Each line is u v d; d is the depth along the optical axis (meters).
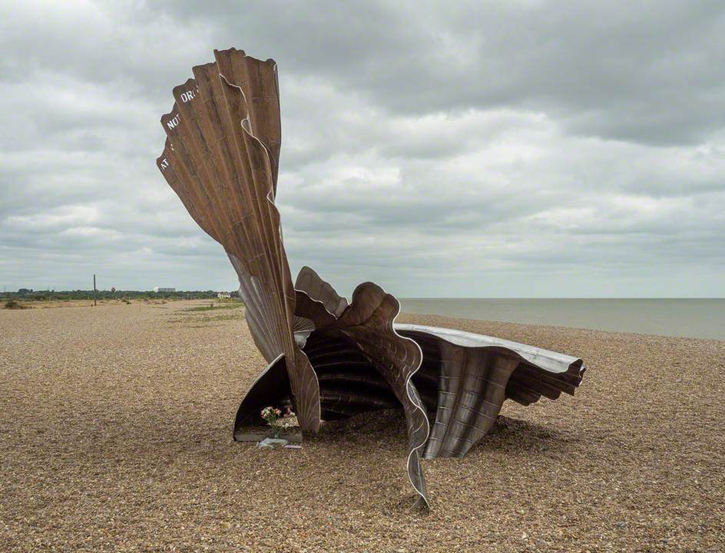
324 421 10.55
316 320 8.63
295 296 7.87
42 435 9.22
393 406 10.64
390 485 6.93
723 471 7.49
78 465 7.69
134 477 7.22
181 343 22.69
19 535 5.43
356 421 10.24
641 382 14.20
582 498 6.51
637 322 45.66
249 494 6.63
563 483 7.03
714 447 8.62
